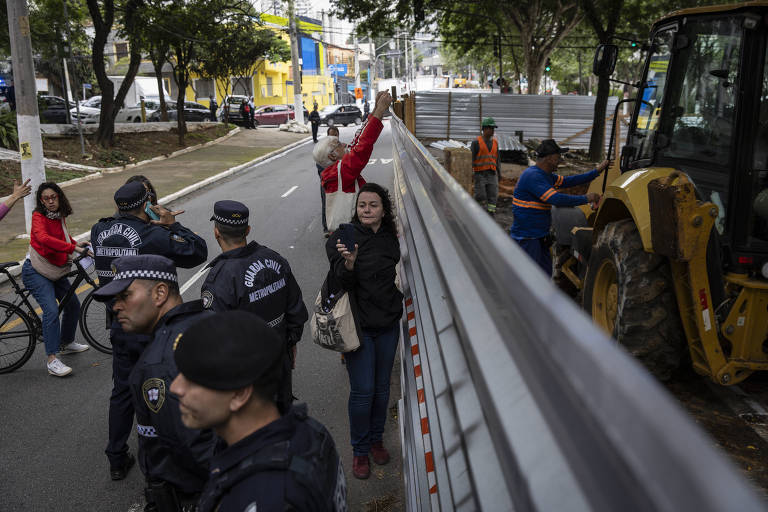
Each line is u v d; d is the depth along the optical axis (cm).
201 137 2923
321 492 137
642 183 418
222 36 3158
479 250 120
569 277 617
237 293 314
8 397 497
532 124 2361
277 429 142
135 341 348
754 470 340
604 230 453
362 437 366
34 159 1084
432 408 204
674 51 447
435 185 235
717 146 410
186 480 219
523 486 77
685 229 363
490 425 107
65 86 2512
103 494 367
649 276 405
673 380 455
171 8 2427
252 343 138
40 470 393
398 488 356
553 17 2706
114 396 367
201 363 136
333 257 349
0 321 537
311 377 511
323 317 347
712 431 385
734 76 398
